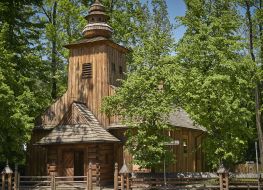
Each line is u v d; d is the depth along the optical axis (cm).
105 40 3503
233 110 2742
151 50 2791
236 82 2798
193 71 2684
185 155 3612
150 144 2645
